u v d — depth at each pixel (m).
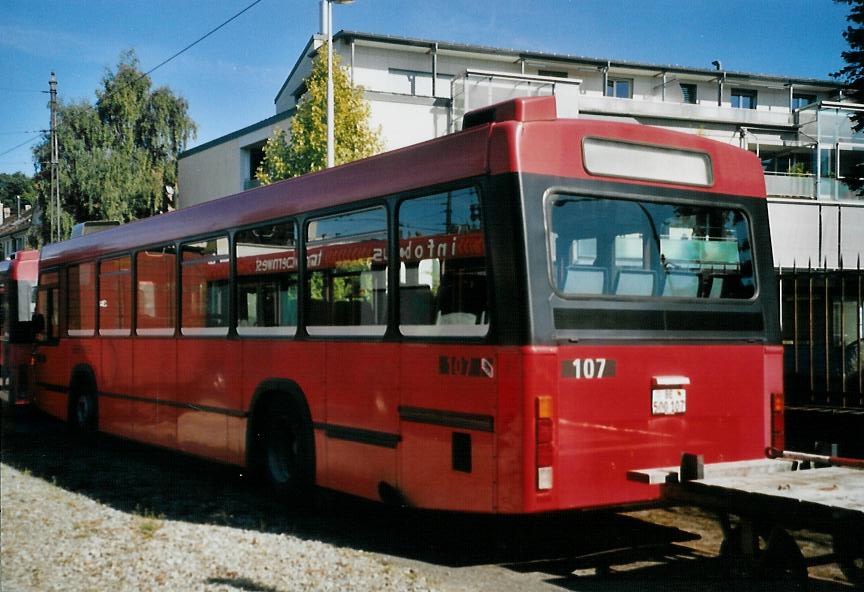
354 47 36.78
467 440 5.95
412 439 6.46
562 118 6.12
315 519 7.89
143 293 11.12
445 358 6.16
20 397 15.59
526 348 5.64
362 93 23.23
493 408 5.75
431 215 6.40
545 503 5.62
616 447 5.95
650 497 6.08
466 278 6.04
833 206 22.56
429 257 6.39
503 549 6.75
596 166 6.14
